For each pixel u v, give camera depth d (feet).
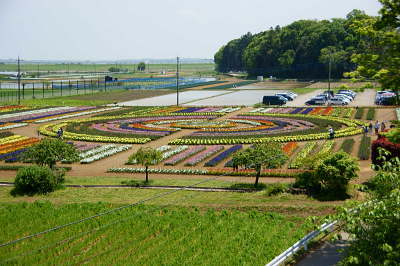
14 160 213.87
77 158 197.06
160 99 492.95
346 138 249.14
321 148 221.87
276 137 250.78
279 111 364.99
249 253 96.89
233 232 110.83
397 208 71.77
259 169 159.43
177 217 122.42
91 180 177.17
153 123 316.40
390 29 98.58
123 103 455.63
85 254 98.32
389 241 72.02
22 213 127.75
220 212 127.03
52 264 94.17
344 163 136.56
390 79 92.68
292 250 90.43
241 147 232.32
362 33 99.50
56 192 156.35
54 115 363.15
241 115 346.54
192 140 249.55
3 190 162.40
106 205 134.21
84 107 416.46
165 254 97.86
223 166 198.39
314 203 131.44
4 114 370.53
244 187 158.71
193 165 200.54
